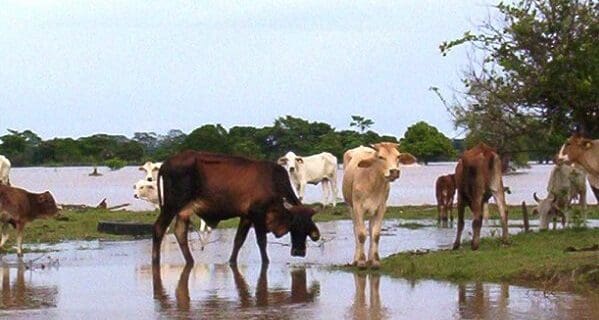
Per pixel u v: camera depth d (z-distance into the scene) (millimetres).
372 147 16281
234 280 15758
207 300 13625
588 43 18562
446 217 26688
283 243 22281
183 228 17938
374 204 16328
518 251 16016
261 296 13906
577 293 13156
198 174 17656
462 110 20922
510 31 19359
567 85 18891
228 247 21469
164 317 12242
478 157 16969
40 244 22047
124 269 17391
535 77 19312
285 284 15102
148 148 94250
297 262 18219
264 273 16594
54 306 13234
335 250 20203
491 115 20422
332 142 61969
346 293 13914
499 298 12922
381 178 16109
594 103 18984
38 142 103000
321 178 34156
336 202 35156
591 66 18594
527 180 70312
